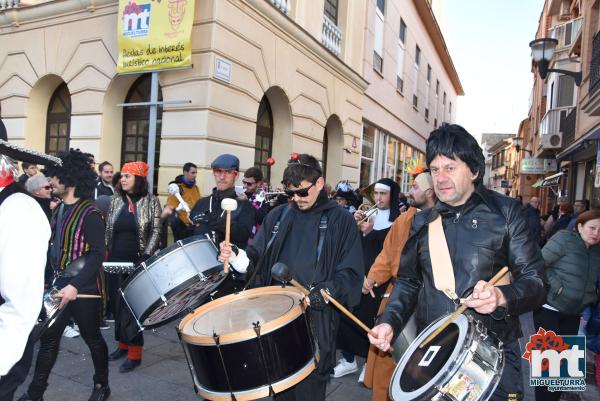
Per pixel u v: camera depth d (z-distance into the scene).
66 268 3.08
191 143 6.52
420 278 2.14
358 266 2.50
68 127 8.41
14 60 8.45
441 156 1.90
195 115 6.50
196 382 2.23
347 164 11.95
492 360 1.65
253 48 7.41
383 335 2.04
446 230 1.96
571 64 16.09
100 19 7.37
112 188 6.27
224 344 2.01
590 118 10.30
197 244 2.78
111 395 3.46
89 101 7.52
